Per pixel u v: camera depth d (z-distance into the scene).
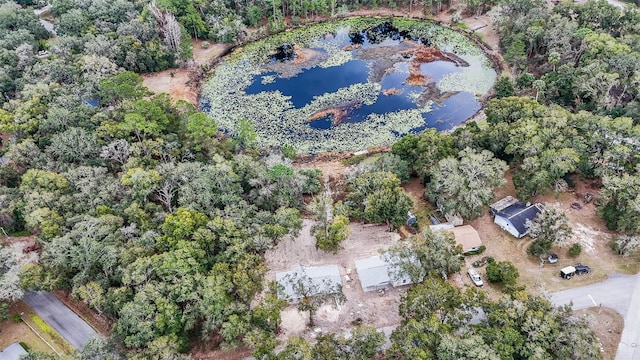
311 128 110.25
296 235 75.31
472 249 74.62
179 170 81.31
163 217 74.31
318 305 62.88
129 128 90.50
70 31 133.12
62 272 66.50
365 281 69.00
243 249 68.12
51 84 104.31
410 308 59.16
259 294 69.38
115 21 140.75
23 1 157.88
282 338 63.66
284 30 154.75
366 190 80.25
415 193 88.06
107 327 64.31
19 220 79.88
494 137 87.06
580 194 83.38
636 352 58.59
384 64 133.12
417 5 161.00
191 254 65.06
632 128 81.75
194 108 111.50
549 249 73.06
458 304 59.12
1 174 84.38
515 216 77.06
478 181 76.69
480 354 50.66
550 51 116.81
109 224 70.44
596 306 64.50
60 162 85.19
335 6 161.25
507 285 66.25
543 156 79.12
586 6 125.81
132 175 78.19
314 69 133.62
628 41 110.25
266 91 125.19
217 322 59.50
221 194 79.00
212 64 138.50
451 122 109.12
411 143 90.31
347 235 74.19
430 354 52.84
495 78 123.94
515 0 132.88
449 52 137.00
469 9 152.75
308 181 89.25
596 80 96.94
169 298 60.22
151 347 54.94
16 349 62.09
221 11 150.38
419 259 67.12
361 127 109.44
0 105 104.06
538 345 53.62
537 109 89.50
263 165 89.00
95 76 111.56
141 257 64.94
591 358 52.19
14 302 68.50
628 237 70.38
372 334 55.78
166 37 133.38
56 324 65.38
